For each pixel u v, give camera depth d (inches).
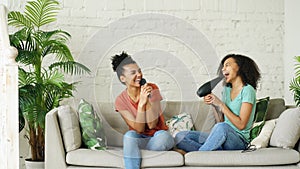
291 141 126.7
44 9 174.1
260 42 181.6
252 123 134.0
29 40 157.6
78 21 178.1
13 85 79.5
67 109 133.6
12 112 79.6
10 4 176.1
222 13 181.0
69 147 130.2
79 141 133.4
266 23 181.6
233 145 129.3
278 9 181.6
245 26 181.5
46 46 161.3
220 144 127.8
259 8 181.5
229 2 181.2
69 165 129.3
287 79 178.5
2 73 79.7
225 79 131.0
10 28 175.8
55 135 128.6
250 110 131.0
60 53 163.2
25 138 174.7
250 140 132.6
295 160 125.0
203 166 125.0
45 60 177.3
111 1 179.0
